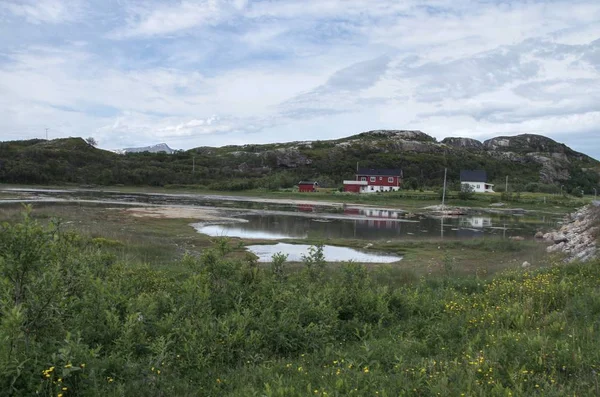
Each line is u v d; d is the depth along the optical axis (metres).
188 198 75.94
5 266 5.20
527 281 10.68
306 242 30.98
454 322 8.04
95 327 6.27
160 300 8.06
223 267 8.96
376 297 9.14
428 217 57.81
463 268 20.47
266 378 5.57
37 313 5.32
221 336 6.54
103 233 25.69
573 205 80.38
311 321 7.70
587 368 5.28
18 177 93.12
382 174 106.75
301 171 128.88
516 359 5.59
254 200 77.19
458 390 4.78
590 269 12.10
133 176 105.56
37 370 4.69
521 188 112.94
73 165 108.25
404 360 6.11
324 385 5.12
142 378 5.30
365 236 37.19
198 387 5.39
